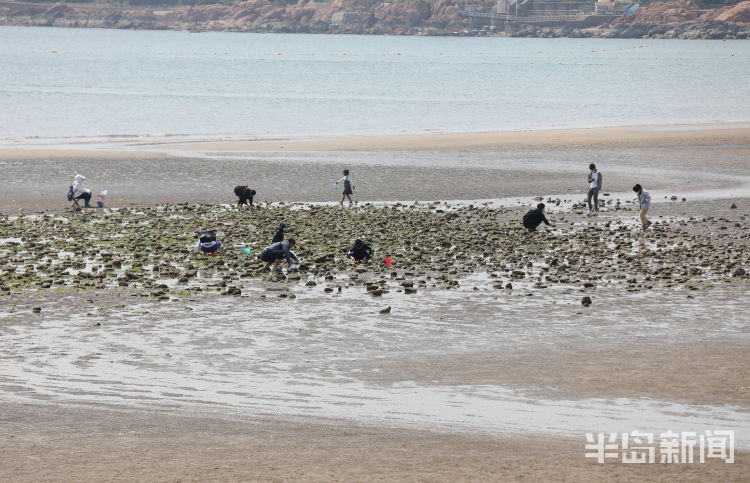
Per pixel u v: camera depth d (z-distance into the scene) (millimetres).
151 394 24406
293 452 19750
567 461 19125
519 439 20828
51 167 75500
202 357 28172
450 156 87625
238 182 70625
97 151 87000
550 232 51625
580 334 31266
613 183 72562
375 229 51469
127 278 38219
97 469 18516
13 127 116875
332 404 23703
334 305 35031
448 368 27250
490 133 112062
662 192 68188
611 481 17828
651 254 44750
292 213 56906
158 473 18266
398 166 80188
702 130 114562
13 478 17906
